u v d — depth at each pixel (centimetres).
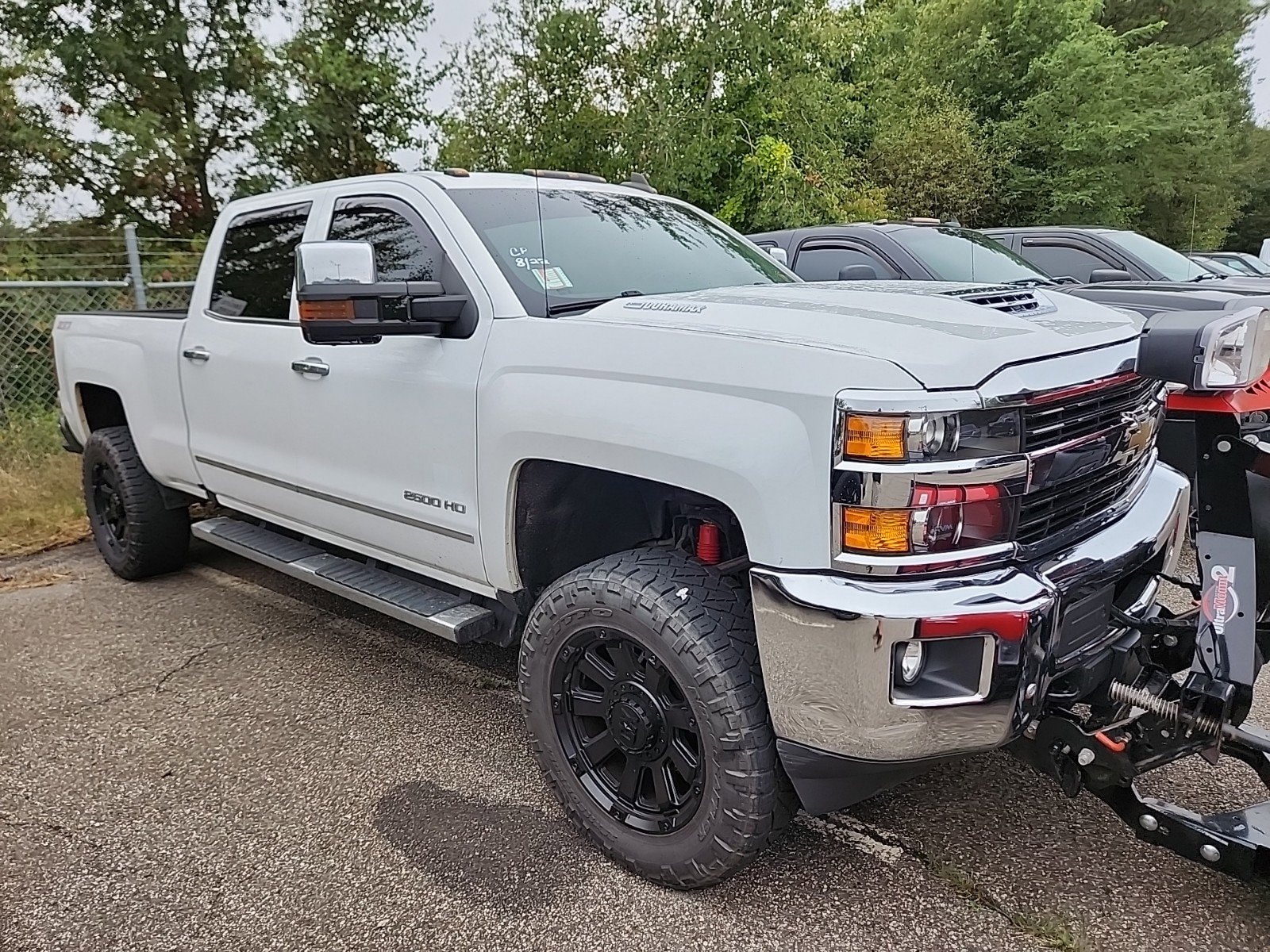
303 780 306
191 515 601
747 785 223
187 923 238
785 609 206
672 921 236
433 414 292
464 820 283
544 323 265
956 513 200
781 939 229
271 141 1211
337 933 234
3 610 467
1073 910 238
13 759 321
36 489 643
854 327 220
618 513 285
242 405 384
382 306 267
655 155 1136
